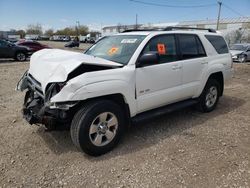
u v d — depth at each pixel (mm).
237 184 3133
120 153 3820
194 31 5336
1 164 3482
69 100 3312
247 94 7688
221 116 5520
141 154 3801
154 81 4281
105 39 5066
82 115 3506
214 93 5770
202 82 5320
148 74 4156
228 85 9148
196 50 5234
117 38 4770
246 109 6086
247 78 10828
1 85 8281
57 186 3074
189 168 3457
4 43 17453
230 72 6133
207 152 3893
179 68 4715
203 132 4629
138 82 4031
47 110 3438
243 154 3854
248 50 18688
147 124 4945
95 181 3172
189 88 5016
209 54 5508
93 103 3594
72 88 3322
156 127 4809
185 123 5043
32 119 3740
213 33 5859
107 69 3744
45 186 3070
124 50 4281
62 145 4016
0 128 4598
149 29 5062
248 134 4582
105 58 4289
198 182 3164
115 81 3688
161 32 4562
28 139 4184
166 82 4512
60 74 3410
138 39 4352
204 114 5629
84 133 3510
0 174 3273
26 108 3943
